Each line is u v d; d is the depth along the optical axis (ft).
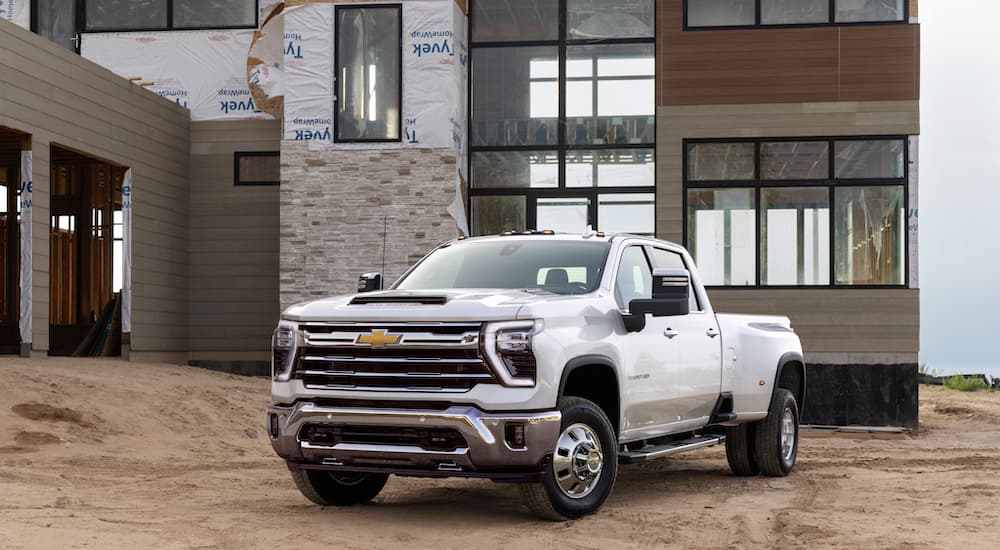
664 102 63.98
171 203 65.92
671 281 26.14
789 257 62.95
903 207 62.23
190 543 21.38
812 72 63.05
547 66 66.74
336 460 24.56
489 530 23.65
